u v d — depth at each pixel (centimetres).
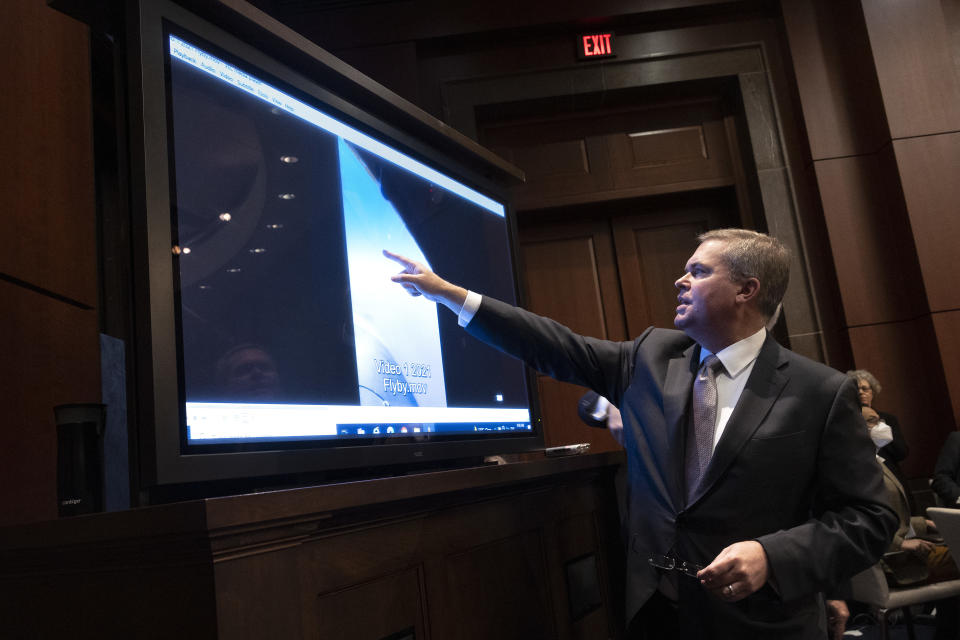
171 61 134
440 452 184
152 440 114
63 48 222
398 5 484
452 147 226
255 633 92
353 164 178
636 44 493
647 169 498
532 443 232
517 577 164
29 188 197
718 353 166
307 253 157
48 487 187
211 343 129
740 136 498
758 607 144
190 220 130
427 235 204
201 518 84
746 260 165
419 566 132
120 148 127
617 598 216
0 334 177
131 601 93
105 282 306
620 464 228
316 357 153
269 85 157
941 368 439
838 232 468
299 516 98
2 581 103
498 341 180
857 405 157
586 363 183
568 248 506
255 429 134
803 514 156
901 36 473
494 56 493
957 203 454
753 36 497
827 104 481
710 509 151
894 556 312
